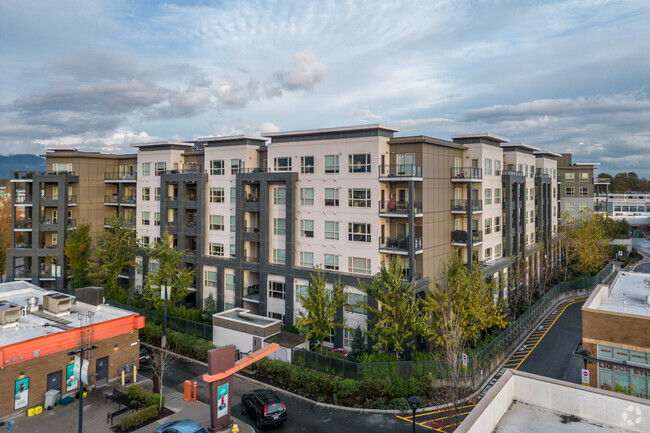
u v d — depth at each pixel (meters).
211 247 49.06
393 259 32.66
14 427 25.38
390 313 32.44
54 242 59.09
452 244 44.22
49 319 32.94
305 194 41.69
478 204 45.12
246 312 40.03
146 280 44.88
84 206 59.25
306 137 41.66
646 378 25.08
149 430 25.20
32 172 57.81
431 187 40.28
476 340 36.72
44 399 27.89
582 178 82.06
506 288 50.41
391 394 29.05
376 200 37.84
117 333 32.12
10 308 31.91
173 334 39.28
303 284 41.16
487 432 13.16
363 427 26.00
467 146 46.59
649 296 29.28
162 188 51.44
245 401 27.67
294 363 33.75
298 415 27.64
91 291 35.69
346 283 38.25
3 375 26.19
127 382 32.03
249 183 46.03
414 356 33.66
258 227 47.59
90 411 27.50
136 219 56.19
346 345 38.31
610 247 83.44
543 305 51.22
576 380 33.25
